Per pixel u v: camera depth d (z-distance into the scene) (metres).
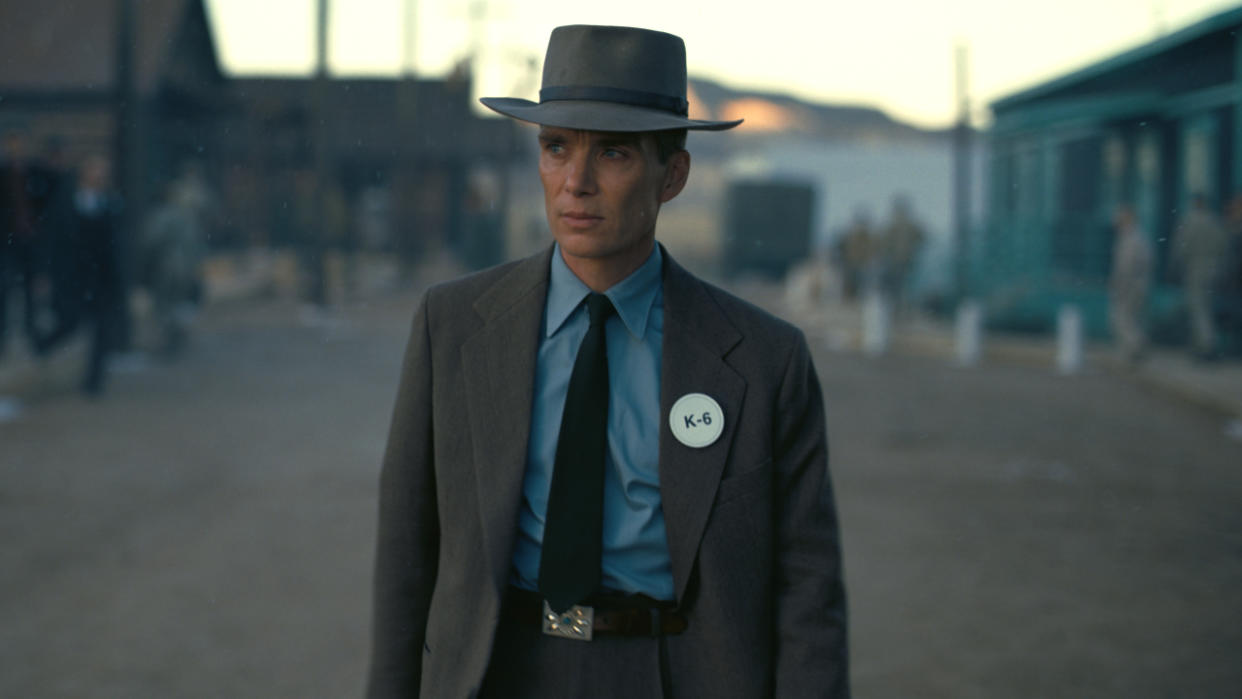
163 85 24.98
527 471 1.80
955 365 15.40
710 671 1.76
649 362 1.84
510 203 31.20
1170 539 6.36
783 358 1.86
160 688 4.04
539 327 1.84
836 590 1.86
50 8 27.83
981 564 5.84
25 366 11.07
